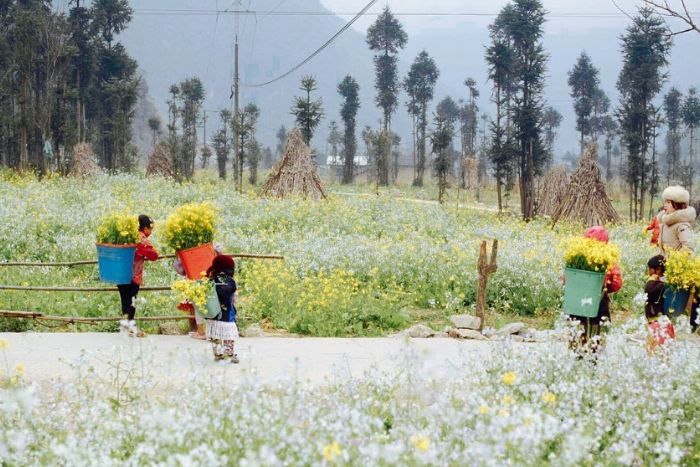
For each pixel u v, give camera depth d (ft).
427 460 15.70
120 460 17.43
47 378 27.20
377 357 33.37
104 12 246.47
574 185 104.32
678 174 280.92
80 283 48.49
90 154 116.47
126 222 35.35
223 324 31.07
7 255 55.31
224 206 82.84
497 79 202.90
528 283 50.08
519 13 191.21
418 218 86.12
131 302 36.32
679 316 28.50
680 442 19.94
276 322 41.57
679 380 22.98
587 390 23.06
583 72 365.40
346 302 43.80
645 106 174.40
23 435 17.28
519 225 91.20
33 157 199.11
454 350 35.12
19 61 174.40
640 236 88.43
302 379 28.43
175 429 16.72
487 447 15.42
